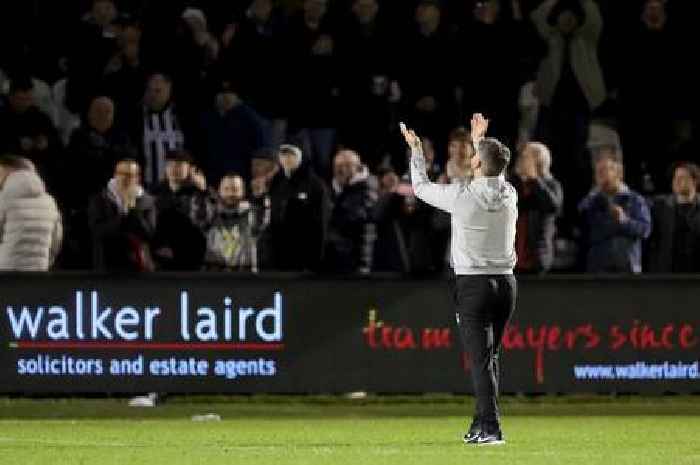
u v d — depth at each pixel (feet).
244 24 218.59
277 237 184.85
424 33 217.36
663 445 134.82
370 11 217.36
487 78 217.15
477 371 123.85
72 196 199.11
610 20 223.10
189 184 183.32
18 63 222.07
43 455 125.29
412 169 124.26
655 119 220.02
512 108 216.95
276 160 187.11
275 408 178.40
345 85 215.51
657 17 222.48
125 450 129.49
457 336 175.11
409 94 216.54
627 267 186.09
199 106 212.43
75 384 172.14
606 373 175.94
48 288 171.63
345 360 174.60
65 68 221.25
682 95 221.05
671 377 176.76
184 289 173.06
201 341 173.17
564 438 141.69
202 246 182.19
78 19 220.84
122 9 236.84
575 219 211.82
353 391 174.50
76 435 145.38
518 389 174.91
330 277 174.50
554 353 175.32
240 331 173.47
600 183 187.32
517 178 180.86
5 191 177.88
